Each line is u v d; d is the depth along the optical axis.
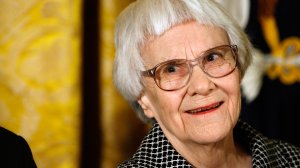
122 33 3.31
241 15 4.93
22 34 4.70
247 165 3.60
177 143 3.40
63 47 4.75
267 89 5.05
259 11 5.03
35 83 4.73
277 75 5.06
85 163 4.86
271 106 5.07
